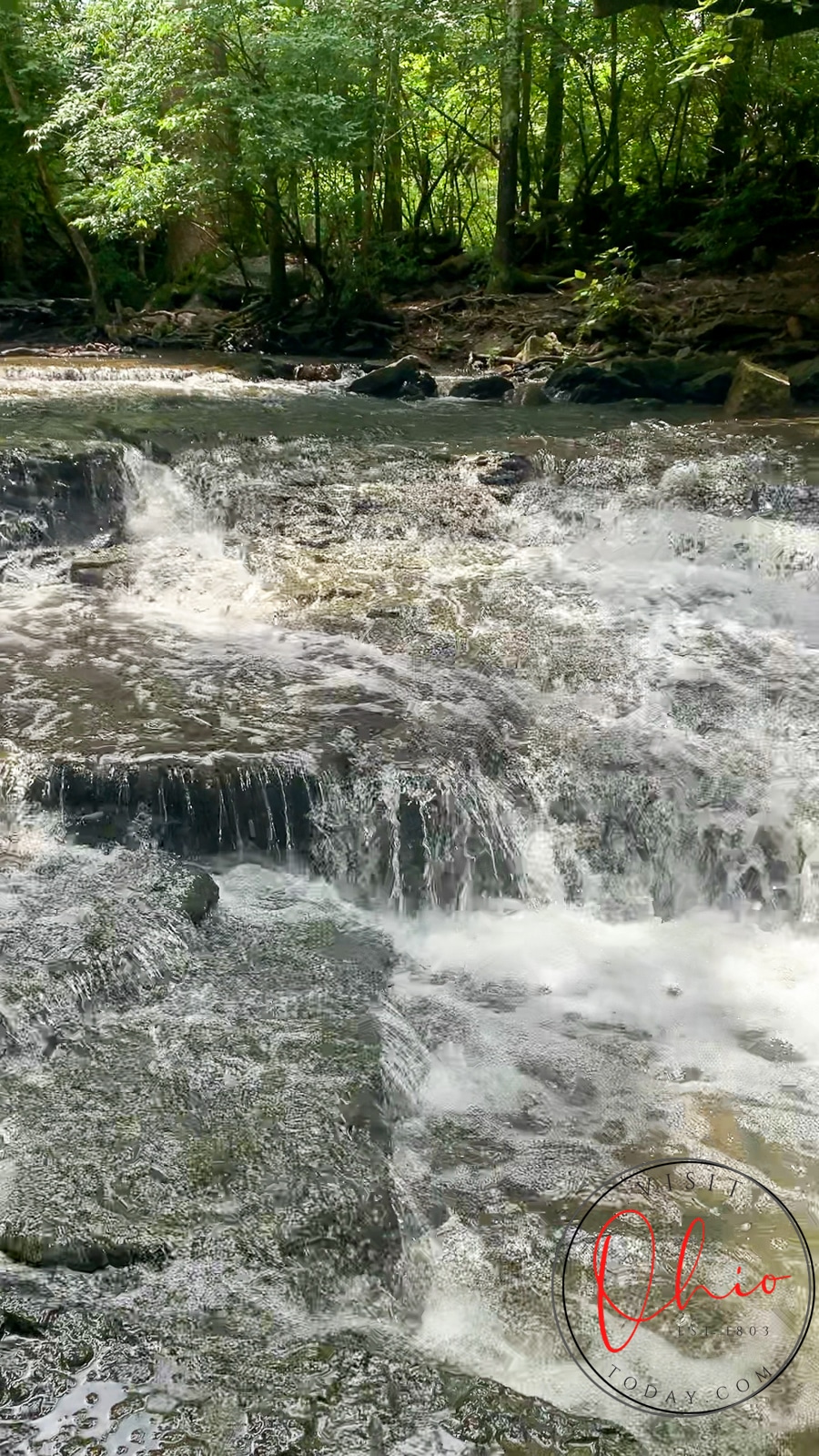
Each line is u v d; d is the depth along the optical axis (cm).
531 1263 357
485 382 1466
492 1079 447
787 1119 432
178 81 1736
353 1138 371
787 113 2133
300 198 2042
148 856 536
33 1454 263
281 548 875
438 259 2369
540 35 2089
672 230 2164
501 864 575
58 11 2033
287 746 582
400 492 966
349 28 1759
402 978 506
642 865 588
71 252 2427
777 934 566
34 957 445
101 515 907
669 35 2125
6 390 1270
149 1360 289
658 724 647
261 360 1712
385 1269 335
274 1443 269
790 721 658
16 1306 302
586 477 1010
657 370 1441
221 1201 341
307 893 548
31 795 547
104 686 651
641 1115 432
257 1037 422
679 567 887
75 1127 368
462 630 754
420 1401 285
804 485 955
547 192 2447
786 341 1535
